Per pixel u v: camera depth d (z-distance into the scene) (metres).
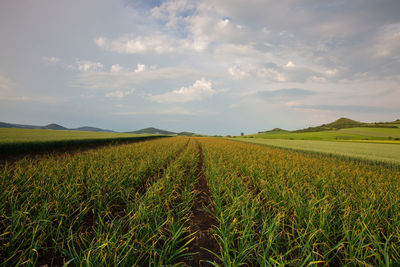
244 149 21.03
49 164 7.87
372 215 3.89
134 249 3.06
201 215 5.02
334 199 4.91
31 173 6.17
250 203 4.91
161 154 13.13
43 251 3.27
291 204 4.55
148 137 49.06
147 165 8.75
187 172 9.50
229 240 3.38
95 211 4.67
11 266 2.79
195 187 7.53
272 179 7.12
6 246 2.90
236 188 6.08
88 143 21.92
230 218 4.15
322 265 3.08
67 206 4.09
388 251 2.96
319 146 31.88
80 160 9.17
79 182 5.71
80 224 4.07
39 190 4.82
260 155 15.78
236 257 2.88
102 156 11.30
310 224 3.63
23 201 4.32
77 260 2.84
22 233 3.25
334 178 7.59
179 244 3.69
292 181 6.60
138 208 4.09
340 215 4.06
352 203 4.87
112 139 27.91
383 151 23.84
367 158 16.66
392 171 11.50
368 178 8.33
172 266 2.79
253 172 8.17
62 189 4.98
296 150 24.30
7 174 5.66
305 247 2.94
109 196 5.06
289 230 4.13
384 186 6.79
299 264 2.86
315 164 11.56
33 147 14.87
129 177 6.44
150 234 3.60
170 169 8.02
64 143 18.14
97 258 2.66
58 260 3.07
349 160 16.61
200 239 3.90
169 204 5.17
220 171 8.54
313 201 4.56
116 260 2.67
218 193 5.45
